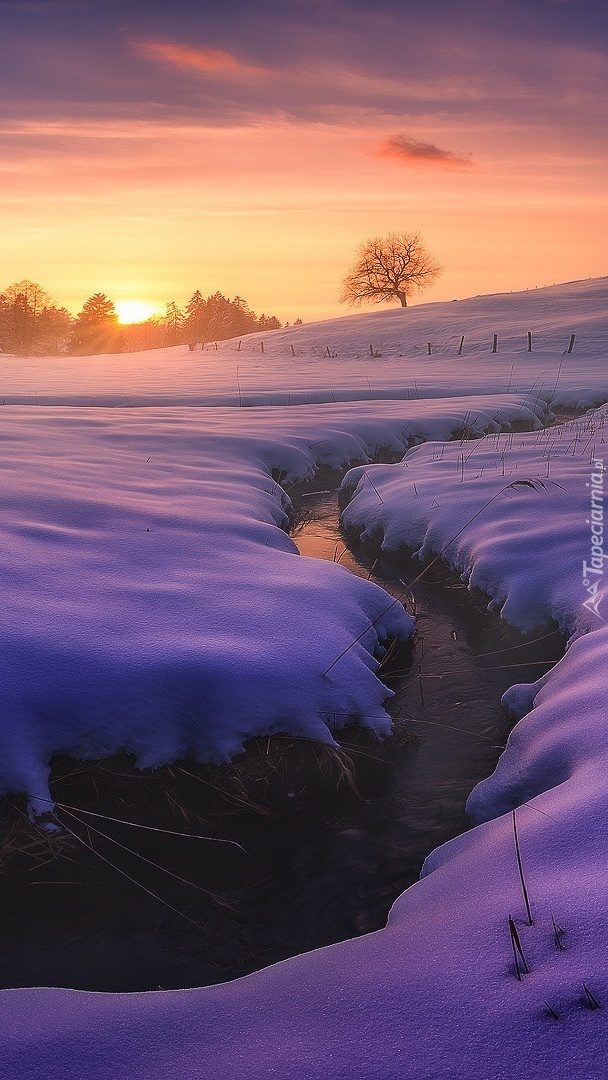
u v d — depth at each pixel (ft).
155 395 76.95
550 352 137.90
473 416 56.03
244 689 14.56
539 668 18.51
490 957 6.95
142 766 13.48
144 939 10.51
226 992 7.21
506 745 14.01
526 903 7.25
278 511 30.48
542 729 13.23
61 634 14.89
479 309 213.25
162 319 457.68
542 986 6.38
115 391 81.25
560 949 6.84
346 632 17.88
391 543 27.99
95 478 28.73
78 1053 6.25
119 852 12.18
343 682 15.75
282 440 42.37
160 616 16.67
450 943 7.34
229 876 11.80
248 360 170.40
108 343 402.72
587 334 148.87
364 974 7.08
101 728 13.56
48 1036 6.52
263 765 13.97
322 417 52.44
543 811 10.07
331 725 15.02
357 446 45.55
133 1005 7.08
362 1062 5.83
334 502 36.52
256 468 36.60
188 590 18.45
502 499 27.94
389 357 154.40
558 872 8.41
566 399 76.95
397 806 13.50
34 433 37.78
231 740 14.05
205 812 13.10
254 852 12.32
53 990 7.59
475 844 10.43
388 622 20.10
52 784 12.94
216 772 13.74
